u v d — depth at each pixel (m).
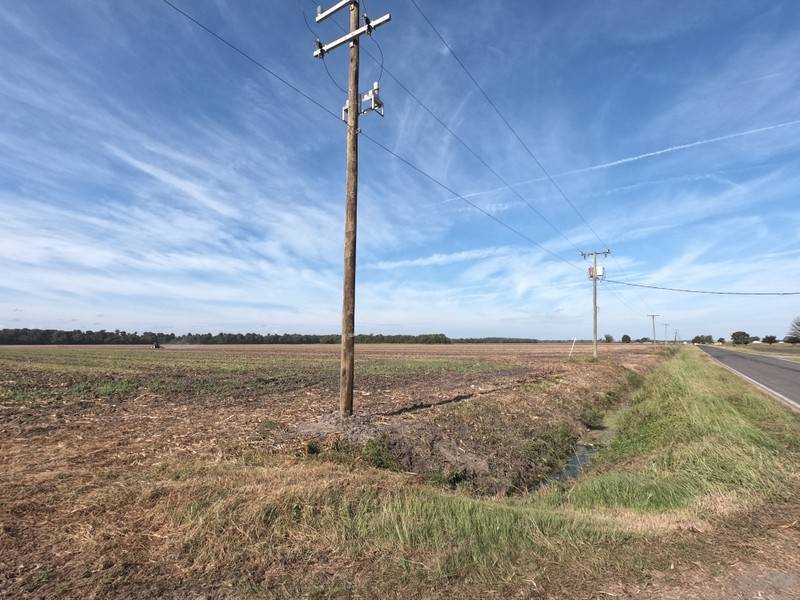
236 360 40.25
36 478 6.29
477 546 4.45
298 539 4.57
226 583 3.80
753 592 3.59
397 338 150.75
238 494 5.32
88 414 12.27
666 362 47.28
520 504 7.03
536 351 70.88
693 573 3.88
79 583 3.73
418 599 3.57
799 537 4.62
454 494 6.88
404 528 4.77
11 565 3.97
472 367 32.25
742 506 5.53
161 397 15.85
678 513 5.49
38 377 22.48
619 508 6.14
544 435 12.27
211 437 9.23
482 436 11.12
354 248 10.27
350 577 3.90
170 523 4.76
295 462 7.61
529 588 3.69
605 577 3.83
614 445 11.91
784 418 11.61
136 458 7.57
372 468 7.89
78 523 4.79
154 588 3.71
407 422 10.59
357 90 10.38
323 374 25.38
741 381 21.69
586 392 19.67
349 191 10.29
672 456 8.23
